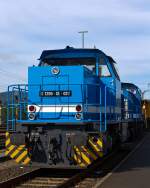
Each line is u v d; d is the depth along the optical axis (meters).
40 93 12.92
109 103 14.63
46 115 12.80
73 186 10.59
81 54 14.16
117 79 16.19
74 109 12.63
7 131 12.46
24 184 10.90
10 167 14.11
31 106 12.83
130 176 11.88
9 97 12.89
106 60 14.50
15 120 12.62
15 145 12.18
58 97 12.80
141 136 32.84
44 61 14.20
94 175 12.42
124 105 20.42
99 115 13.67
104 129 13.17
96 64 14.13
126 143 24.33
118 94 16.66
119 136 17.62
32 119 12.65
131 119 24.48
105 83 14.55
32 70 13.11
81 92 12.69
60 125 12.24
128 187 10.16
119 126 17.25
